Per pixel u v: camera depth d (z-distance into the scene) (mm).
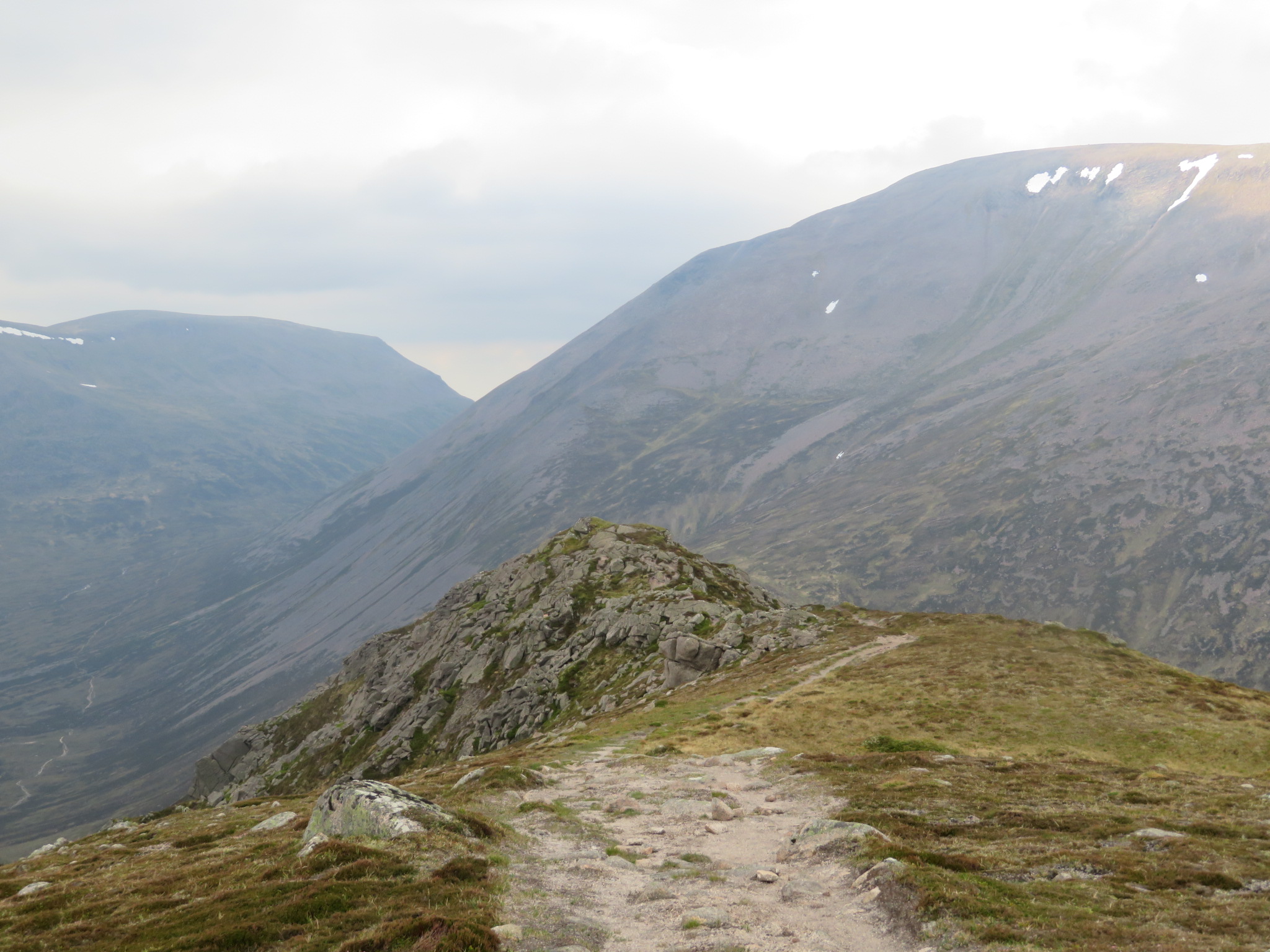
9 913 23312
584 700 104750
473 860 21234
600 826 28812
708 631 107562
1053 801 30953
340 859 21734
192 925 17891
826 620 103188
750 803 33031
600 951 15609
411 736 132250
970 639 82688
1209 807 29016
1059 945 14492
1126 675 66688
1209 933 15086
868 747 50500
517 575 169750
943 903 16812
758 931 16594
